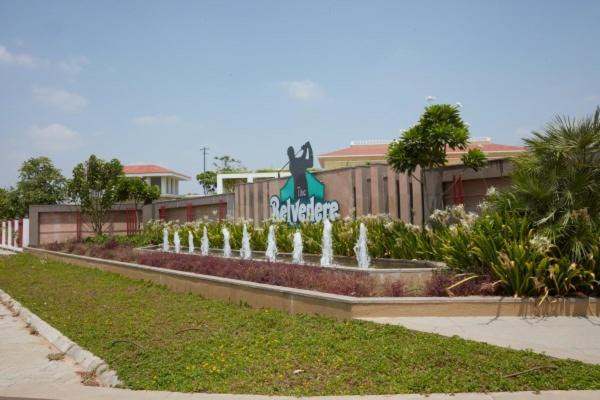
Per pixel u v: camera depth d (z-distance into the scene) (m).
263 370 6.04
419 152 13.11
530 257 8.75
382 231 13.63
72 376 6.78
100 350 7.52
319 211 20.38
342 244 14.50
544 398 4.94
